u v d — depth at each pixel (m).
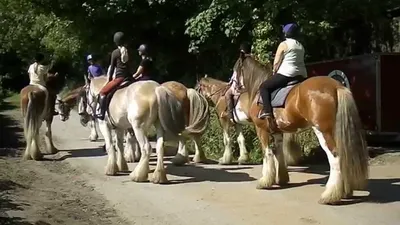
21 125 22.52
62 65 36.66
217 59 19.28
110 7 17.19
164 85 11.56
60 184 10.92
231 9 15.41
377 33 20.36
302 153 13.16
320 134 8.60
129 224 8.12
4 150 15.49
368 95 15.30
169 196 9.66
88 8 17.44
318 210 8.44
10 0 27.25
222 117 12.88
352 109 8.44
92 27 18.78
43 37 29.59
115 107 10.98
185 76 19.64
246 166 12.55
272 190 9.92
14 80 50.19
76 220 8.27
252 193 9.73
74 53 24.09
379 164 12.52
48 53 32.50
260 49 14.67
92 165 13.03
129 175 11.64
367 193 9.41
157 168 10.70
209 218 8.24
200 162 13.09
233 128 13.68
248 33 16.19
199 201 9.25
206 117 11.43
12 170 12.38
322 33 15.26
